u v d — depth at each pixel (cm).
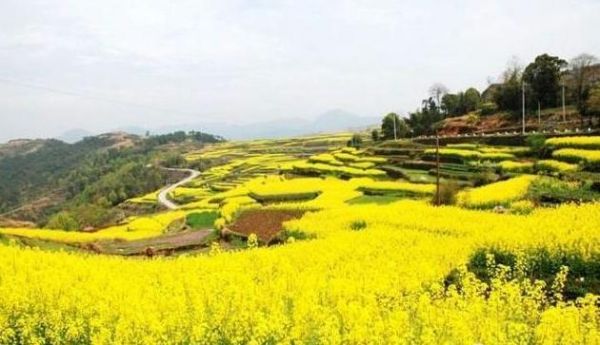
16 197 17900
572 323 1233
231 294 1523
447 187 4662
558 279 1786
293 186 6900
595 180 4697
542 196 4362
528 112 10444
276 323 1261
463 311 1361
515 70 12150
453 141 8650
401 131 11988
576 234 2203
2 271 1838
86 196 13850
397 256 2211
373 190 5872
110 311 1463
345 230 3372
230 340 1301
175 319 1359
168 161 18488
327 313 1348
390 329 1230
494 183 5253
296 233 3522
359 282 1688
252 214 4953
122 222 7938
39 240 4162
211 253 2473
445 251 2278
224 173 13550
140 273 1998
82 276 1862
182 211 6788
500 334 1206
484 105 11550
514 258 2183
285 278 1789
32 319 1416
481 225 3025
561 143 6506
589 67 10800
